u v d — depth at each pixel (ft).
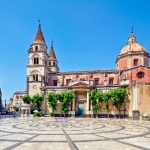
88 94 229.25
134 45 242.99
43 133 71.31
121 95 211.61
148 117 182.70
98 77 248.52
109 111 220.64
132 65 233.14
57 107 235.20
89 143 52.39
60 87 240.73
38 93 242.37
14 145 49.03
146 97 202.59
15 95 446.19
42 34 261.85
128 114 212.64
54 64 315.37
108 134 69.97
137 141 56.13
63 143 52.19
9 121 136.15
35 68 249.55
